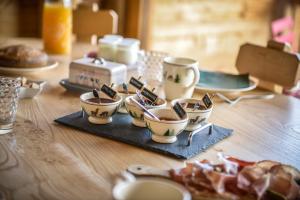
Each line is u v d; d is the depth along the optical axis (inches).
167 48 109.0
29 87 44.3
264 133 40.4
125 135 36.4
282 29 81.9
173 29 108.5
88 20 73.0
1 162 31.0
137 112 37.7
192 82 46.9
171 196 25.8
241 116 44.6
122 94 41.6
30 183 28.5
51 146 34.1
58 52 63.6
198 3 111.7
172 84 46.8
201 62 118.3
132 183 25.8
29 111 41.2
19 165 30.7
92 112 37.9
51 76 53.1
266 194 27.8
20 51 52.1
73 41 73.2
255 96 51.4
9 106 36.3
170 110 36.5
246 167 28.3
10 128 36.7
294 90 59.6
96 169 31.0
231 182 27.3
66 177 29.5
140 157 33.3
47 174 29.8
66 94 47.0
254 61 56.8
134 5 92.7
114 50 54.3
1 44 67.4
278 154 35.8
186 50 113.8
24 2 88.3
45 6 62.9
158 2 102.3
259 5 125.3
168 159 33.3
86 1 90.7
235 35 123.3
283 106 48.9
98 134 36.8
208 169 27.8
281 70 53.7
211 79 54.6
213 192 26.8
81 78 47.7
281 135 40.2
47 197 27.0
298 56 52.4
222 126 41.3
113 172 30.7
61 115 40.7
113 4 93.4
